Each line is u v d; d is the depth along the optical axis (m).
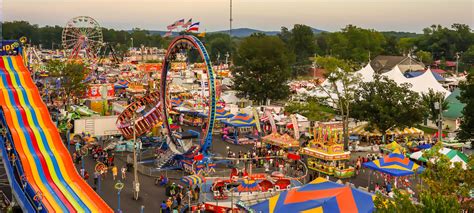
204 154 65.62
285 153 68.81
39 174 51.97
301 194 40.06
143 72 141.00
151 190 57.34
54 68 106.38
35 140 56.59
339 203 37.59
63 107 94.31
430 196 30.08
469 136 70.75
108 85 112.50
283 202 39.47
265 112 86.25
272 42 126.31
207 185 55.31
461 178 36.97
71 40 147.50
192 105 99.94
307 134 83.38
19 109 61.19
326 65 85.62
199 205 49.97
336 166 64.06
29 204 43.97
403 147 74.19
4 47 72.81
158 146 77.25
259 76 120.12
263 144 76.06
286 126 87.00
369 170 66.25
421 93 94.88
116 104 99.00
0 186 53.66
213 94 64.88
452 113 89.75
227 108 98.12
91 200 47.50
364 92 83.56
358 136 83.12
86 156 71.81
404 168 54.53
